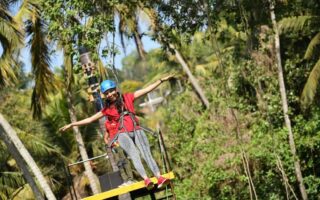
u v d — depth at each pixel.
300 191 24.58
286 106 24.31
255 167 24.33
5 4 22.59
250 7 22.61
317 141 24.25
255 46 25.11
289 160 23.95
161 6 19.34
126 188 11.65
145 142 11.49
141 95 11.56
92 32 16.44
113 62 16.75
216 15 19.52
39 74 23.53
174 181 26.22
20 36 22.34
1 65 22.67
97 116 11.47
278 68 24.44
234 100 25.83
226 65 27.16
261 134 24.22
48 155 29.64
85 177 30.89
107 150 13.31
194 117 29.84
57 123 32.19
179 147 29.23
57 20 16.81
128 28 21.41
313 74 24.81
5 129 21.36
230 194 24.56
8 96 34.00
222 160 24.19
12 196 28.08
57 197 30.28
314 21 25.92
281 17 25.55
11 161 29.27
